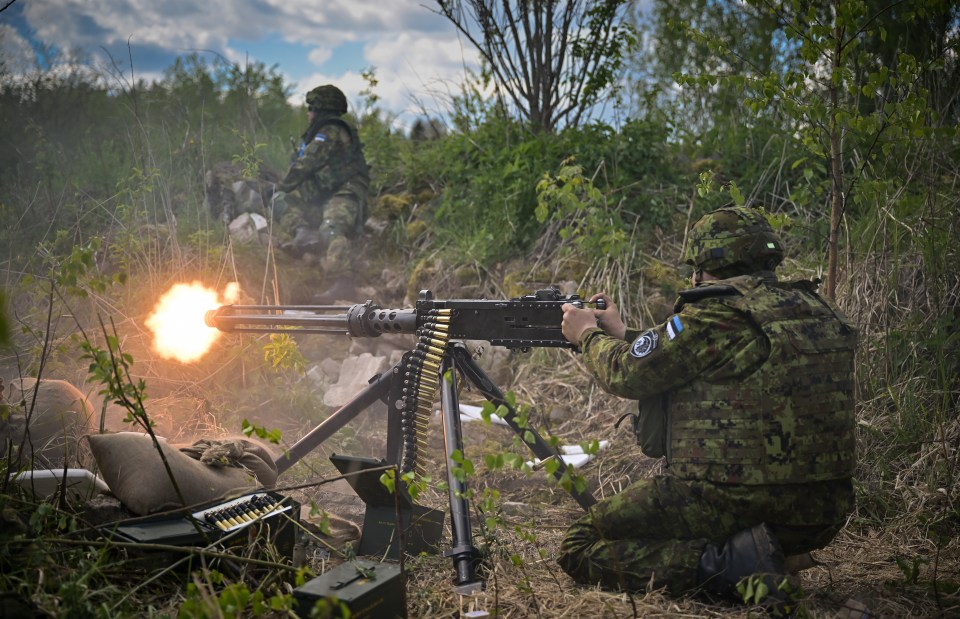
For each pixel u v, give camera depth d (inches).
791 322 119.0
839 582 133.2
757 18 286.0
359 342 241.9
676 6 315.9
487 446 196.7
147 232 256.4
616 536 127.6
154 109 343.6
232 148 321.1
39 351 176.6
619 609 118.6
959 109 232.8
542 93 295.4
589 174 266.1
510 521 160.4
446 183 303.3
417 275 262.4
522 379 230.1
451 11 290.5
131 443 130.8
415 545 138.1
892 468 174.1
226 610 91.1
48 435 159.3
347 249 265.4
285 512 125.4
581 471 187.8
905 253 215.2
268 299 247.3
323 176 279.1
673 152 279.7
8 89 320.2
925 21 233.6
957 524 155.5
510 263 262.4
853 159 249.8
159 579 114.8
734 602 121.0
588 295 239.9
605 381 128.2
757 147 276.1
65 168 291.6
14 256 237.9
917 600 125.8
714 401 120.0
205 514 124.3
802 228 237.0
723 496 119.4
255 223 276.8
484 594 123.1
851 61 209.6
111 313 220.7
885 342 196.1
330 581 108.7
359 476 134.5
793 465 116.6
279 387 216.4
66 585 97.7
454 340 154.0
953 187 220.5
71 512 126.0
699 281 132.3
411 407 145.6
